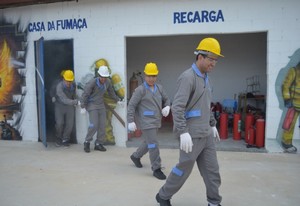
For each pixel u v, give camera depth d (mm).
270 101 5594
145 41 9125
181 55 8922
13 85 7059
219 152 5785
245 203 3623
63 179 4535
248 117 6023
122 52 6238
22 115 7074
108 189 4121
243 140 6391
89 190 4102
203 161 3301
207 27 5758
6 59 7035
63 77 6504
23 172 4883
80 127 6656
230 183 4242
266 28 5512
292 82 5457
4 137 7258
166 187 3334
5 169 5047
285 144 5594
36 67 6840
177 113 3039
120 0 6137
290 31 5418
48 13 6625
